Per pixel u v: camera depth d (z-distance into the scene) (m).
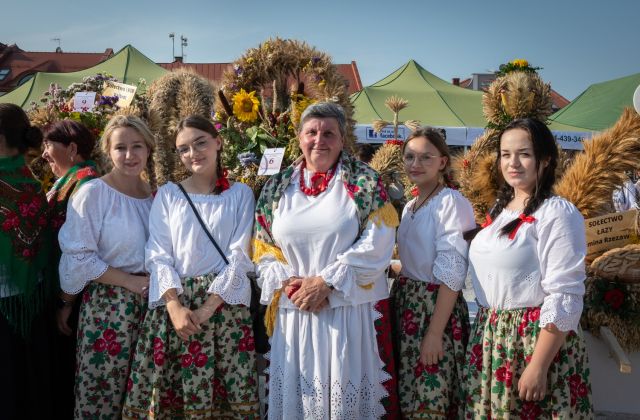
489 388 2.54
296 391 2.75
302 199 2.85
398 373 2.93
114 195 3.06
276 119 3.99
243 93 4.02
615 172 3.25
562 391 2.44
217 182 3.07
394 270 3.47
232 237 2.97
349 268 2.69
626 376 3.14
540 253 2.45
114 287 2.97
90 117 4.42
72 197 3.01
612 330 3.12
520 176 2.53
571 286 2.37
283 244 2.81
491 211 2.72
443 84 15.61
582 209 3.32
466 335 2.89
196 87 5.27
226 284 2.82
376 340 2.81
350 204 2.78
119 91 4.74
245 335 2.93
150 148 3.22
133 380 2.83
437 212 2.87
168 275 2.80
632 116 3.29
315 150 2.81
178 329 2.76
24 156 3.18
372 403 2.73
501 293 2.52
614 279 3.12
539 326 2.43
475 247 2.66
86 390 2.88
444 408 2.77
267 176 3.80
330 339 2.72
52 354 3.25
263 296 2.79
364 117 13.38
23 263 3.05
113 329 2.92
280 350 2.79
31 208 3.11
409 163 2.99
